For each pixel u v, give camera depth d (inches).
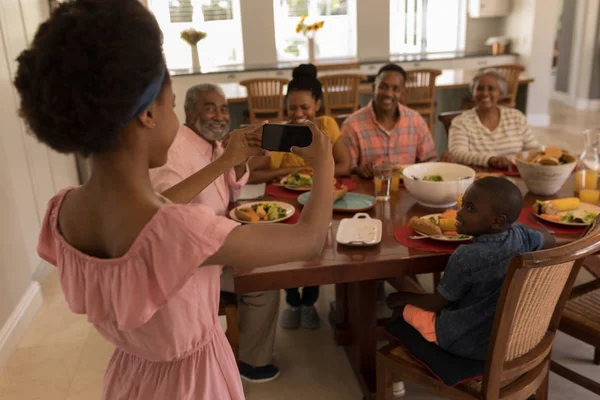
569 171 77.8
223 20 268.2
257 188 86.4
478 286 56.4
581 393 79.7
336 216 74.2
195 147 74.5
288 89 96.9
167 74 29.7
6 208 101.7
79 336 101.4
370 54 276.4
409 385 83.0
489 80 106.5
